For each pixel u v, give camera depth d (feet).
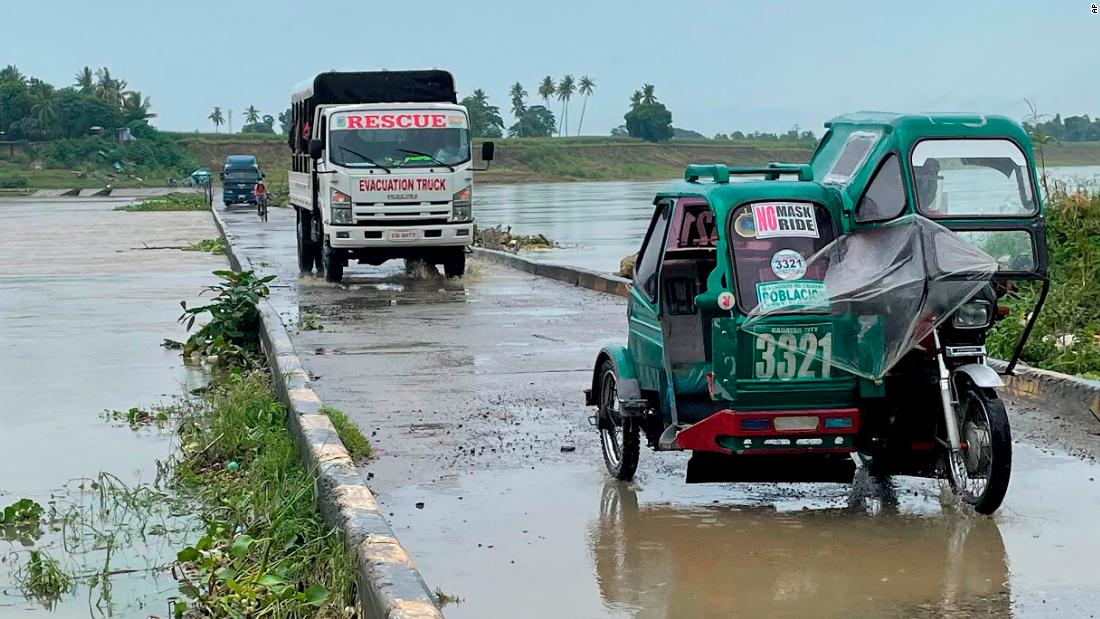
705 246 27.48
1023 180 25.20
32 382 41.24
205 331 46.96
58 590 21.66
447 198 70.38
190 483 28.30
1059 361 37.52
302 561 21.03
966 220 24.98
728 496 26.73
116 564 23.07
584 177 465.88
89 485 28.60
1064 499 25.76
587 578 21.58
